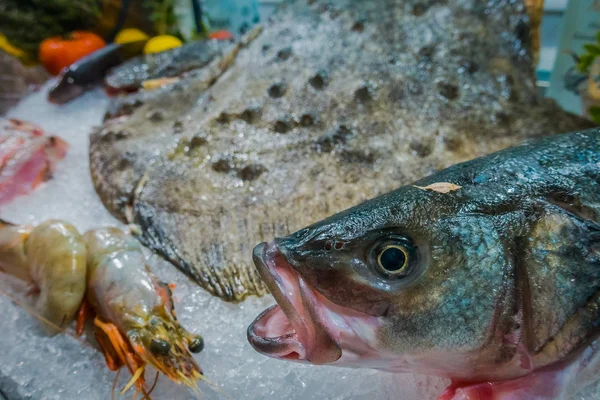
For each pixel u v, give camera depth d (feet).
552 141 0.94
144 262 1.23
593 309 0.77
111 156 1.61
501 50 1.64
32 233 1.29
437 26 1.67
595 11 1.69
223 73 1.84
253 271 1.26
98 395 1.08
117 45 2.56
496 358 0.83
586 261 0.78
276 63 1.68
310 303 0.82
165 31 2.87
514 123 1.50
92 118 2.26
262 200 1.37
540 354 0.81
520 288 0.80
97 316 1.19
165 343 1.04
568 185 0.84
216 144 1.51
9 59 2.40
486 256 0.80
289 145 1.47
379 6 1.73
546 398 0.82
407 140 1.46
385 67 1.59
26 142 1.75
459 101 1.53
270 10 2.91
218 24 2.91
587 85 1.75
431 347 0.81
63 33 2.72
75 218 1.53
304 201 1.35
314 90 1.57
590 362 0.83
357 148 1.44
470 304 0.80
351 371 1.06
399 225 0.82
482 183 0.86
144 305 1.12
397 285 0.80
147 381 1.11
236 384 1.08
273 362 1.11
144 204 1.42
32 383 1.10
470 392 0.86
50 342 1.21
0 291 1.32
